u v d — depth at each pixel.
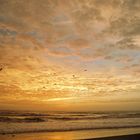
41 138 12.06
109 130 16.38
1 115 26.08
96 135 13.13
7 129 16.44
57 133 14.26
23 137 12.36
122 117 31.78
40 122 23.30
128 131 15.76
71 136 12.79
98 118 29.81
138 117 31.77
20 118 25.38
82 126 19.27
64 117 29.69
